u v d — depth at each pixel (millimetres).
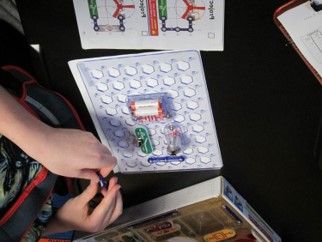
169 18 643
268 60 668
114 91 747
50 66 733
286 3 603
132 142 825
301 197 860
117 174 889
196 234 882
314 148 766
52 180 680
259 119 749
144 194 907
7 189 627
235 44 659
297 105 715
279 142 777
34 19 675
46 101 734
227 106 741
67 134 603
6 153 624
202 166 849
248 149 801
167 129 790
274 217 913
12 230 651
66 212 780
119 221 854
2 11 687
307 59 652
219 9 623
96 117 799
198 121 773
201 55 680
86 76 732
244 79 699
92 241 906
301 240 935
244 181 857
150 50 685
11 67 708
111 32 671
